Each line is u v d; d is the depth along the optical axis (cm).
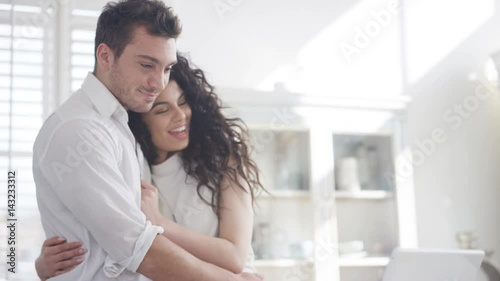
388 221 353
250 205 175
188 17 353
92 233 139
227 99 323
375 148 354
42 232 279
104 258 144
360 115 344
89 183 138
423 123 389
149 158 172
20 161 281
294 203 339
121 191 141
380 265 341
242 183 174
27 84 286
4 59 284
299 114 334
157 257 140
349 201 349
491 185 396
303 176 341
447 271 172
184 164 172
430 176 388
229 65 358
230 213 169
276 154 339
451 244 386
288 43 370
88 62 293
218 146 174
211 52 355
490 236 392
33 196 281
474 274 173
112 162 143
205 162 171
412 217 348
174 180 172
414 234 347
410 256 173
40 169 148
